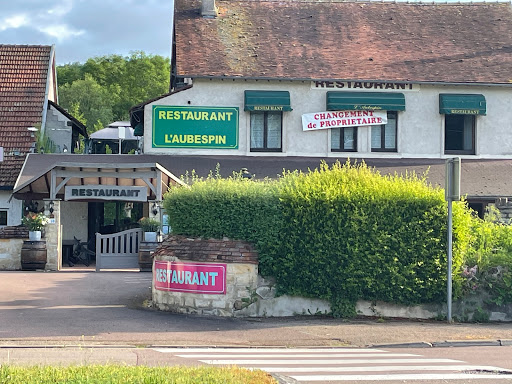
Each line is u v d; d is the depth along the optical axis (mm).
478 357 12578
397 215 16734
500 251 17547
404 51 32125
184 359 11953
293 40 32219
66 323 15344
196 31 31891
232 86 29844
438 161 30266
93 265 29562
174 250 17203
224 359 12039
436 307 16953
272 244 16797
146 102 29422
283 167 28844
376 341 14234
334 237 16609
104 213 32594
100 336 14102
